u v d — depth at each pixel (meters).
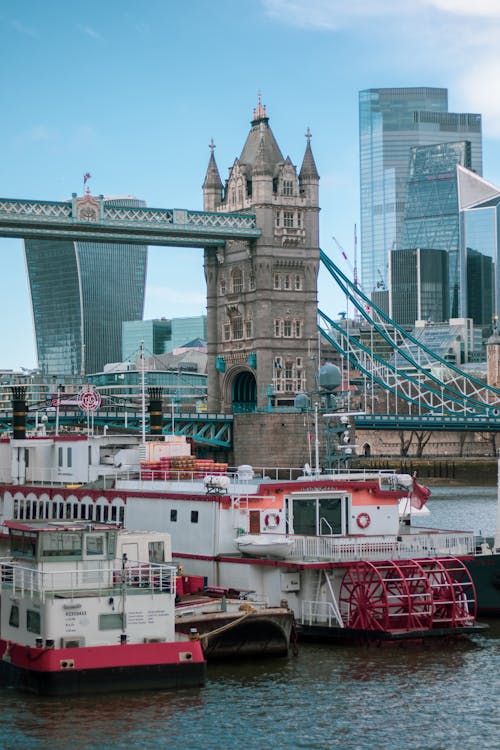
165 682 66.56
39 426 140.62
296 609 79.56
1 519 100.56
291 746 60.44
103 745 59.88
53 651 64.62
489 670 73.69
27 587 67.12
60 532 67.31
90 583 67.00
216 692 67.94
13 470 102.50
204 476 91.31
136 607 66.25
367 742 61.22
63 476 99.19
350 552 80.19
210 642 72.69
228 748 60.00
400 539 83.19
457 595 82.38
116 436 98.25
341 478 87.44
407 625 78.50
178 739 60.91
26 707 64.31
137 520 87.06
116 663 65.56
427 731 62.81
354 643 78.19
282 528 82.94
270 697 67.56
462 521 178.50
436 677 72.06
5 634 69.00
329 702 66.88
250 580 79.38
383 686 70.06
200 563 82.25
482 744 61.12
